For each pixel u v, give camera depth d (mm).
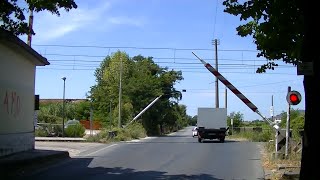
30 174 15242
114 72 82688
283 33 10922
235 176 15070
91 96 86750
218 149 29000
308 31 8297
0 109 19469
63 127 44969
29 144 23438
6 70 20172
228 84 19641
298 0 9578
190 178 14484
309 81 8227
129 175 15109
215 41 57188
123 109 66812
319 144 8102
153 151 27109
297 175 14070
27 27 15758
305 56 8336
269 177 14758
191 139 49344
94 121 78625
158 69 85688
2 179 13805
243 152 26188
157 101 76000
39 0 14617
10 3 14859
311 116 8188
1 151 19438
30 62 23766
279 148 20500
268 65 13188
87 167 17734
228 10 11062
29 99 23641
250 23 12602
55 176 14695
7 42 19188
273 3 10375
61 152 21812
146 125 74125
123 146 32531
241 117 75688
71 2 14891
